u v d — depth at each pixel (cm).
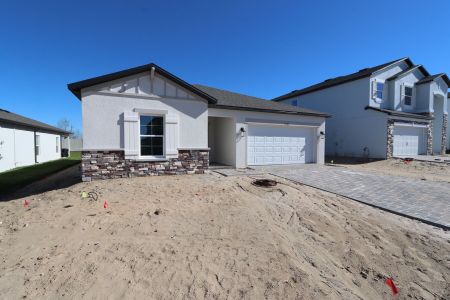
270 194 758
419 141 2048
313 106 2308
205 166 1106
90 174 915
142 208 600
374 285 396
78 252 403
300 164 1491
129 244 432
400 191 871
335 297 342
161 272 362
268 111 1341
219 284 346
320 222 586
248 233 495
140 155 1005
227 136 1353
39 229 487
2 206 682
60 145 2652
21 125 1759
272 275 371
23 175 1296
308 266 412
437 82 2156
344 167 1436
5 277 340
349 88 1994
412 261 462
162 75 1008
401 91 2023
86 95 903
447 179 1123
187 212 584
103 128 927
